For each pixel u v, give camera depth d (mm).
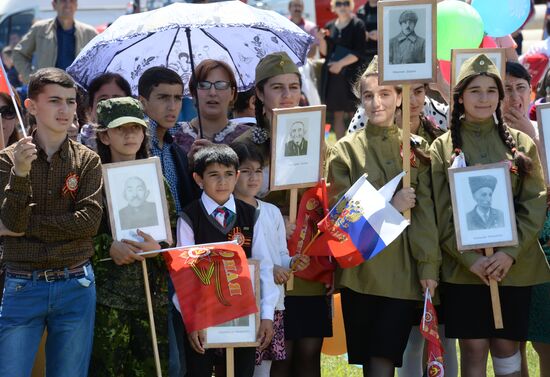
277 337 13250
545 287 14250
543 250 14328
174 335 13070
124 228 12266
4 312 11680
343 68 32500
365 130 13930
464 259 13289
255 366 13297
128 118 12406
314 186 13539
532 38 38969
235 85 15633
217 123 15523
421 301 13586
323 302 13805
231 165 12781
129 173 12297
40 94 11633
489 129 13711
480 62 13547
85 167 11875
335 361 17000
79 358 11852
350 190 13188
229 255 12562
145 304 12500
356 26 32469
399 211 13320
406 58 13336
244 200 13250
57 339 11789
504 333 13578
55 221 11547
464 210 13305
